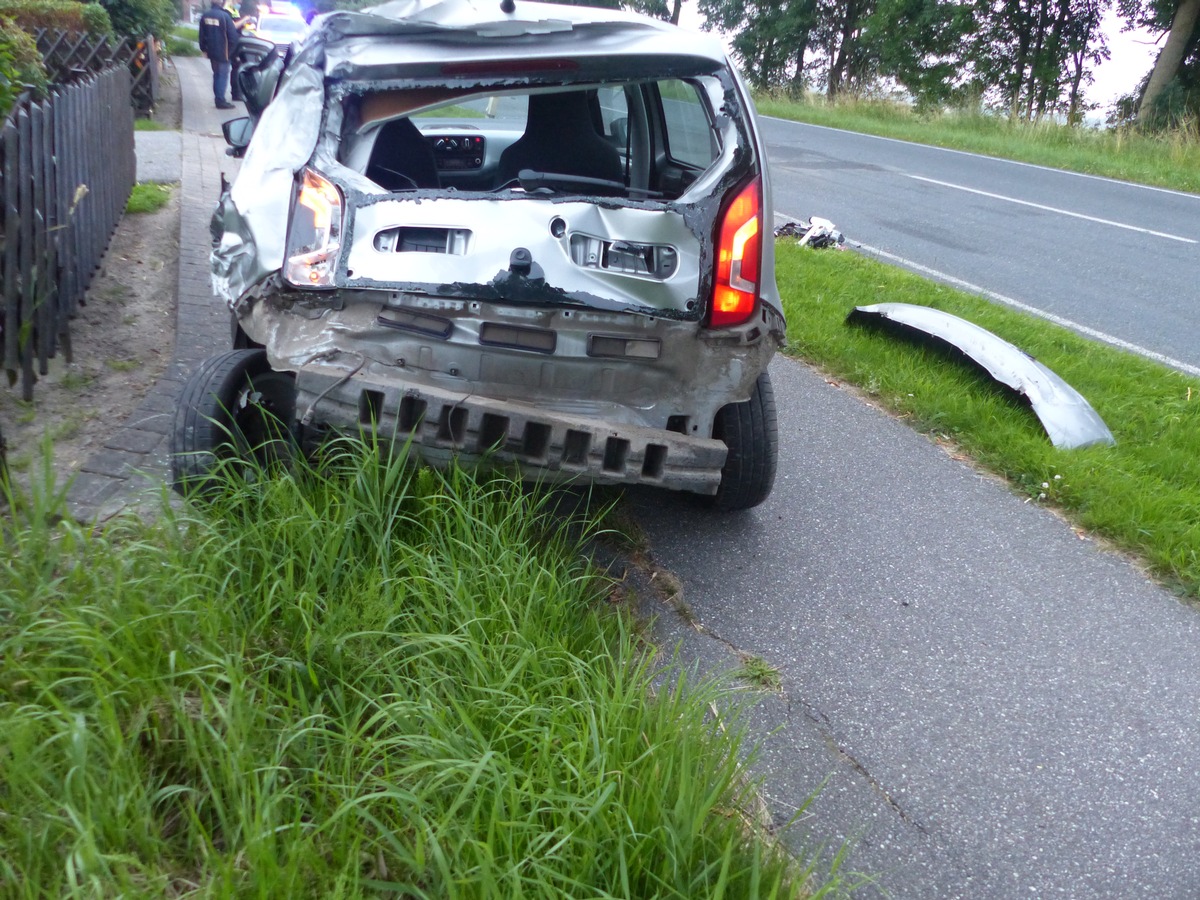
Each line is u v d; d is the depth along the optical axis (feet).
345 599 9.35
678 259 11.21
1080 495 15.07
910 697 10.51
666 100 14.65
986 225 38.91
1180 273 32.83
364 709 8.42
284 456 11.75
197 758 7.31
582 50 11.27
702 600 11.94
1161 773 9.71
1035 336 22.91
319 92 11.31
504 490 11.23
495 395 10.98
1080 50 105.60
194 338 18.29
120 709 7.82
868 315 22.04
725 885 6.69
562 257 10.82
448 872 6.48
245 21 62.85
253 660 8.63
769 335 11.82
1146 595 13.00
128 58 46.73
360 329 10.79
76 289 18.26
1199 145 62.28
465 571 10.07
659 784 7.52
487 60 11.19
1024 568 13.41
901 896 7.98
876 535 13.93
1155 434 17.93
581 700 8.50
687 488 11.19
